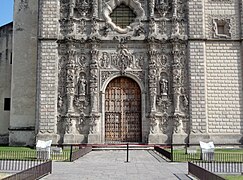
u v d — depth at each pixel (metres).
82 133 44.28
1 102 51.53
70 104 44.22
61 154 35.28
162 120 44.44
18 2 49.34
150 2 46.31
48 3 45.81
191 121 43.81
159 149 37.22
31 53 48.38
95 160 30.94
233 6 46.53
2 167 26.02
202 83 44.41
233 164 27.56
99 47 45.72
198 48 45.03
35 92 47.59
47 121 43.75
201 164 28.38
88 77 45.19
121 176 21.88
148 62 45.31
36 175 20.02
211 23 46.16
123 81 46.12
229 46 45.72
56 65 44.97
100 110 44.66
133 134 45.34
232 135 44.00
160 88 44.97
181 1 46.69
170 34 45.94
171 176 21.91
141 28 46.06
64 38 45.41
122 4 47.56
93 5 46.22
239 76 45.19
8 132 50.88
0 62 52.38
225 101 44.66
